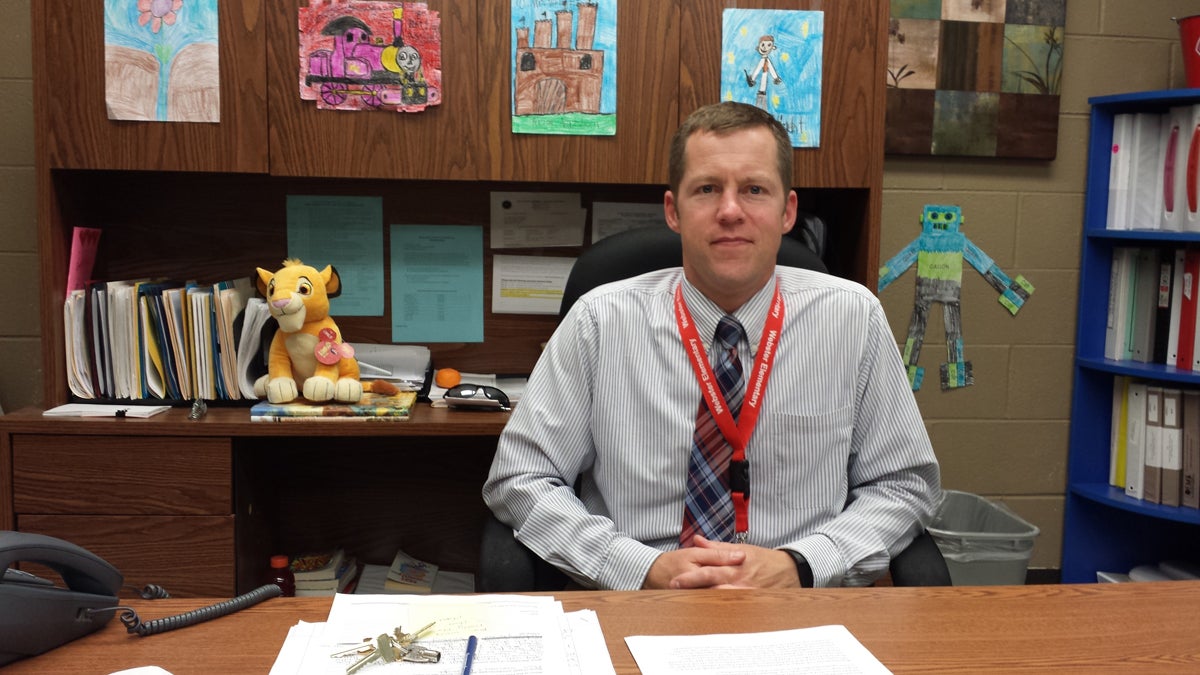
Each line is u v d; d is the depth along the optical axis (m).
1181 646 0.82
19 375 2.08
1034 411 2.41
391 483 2.17
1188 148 2.09
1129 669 0.77
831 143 1.83
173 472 1.69
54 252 1.74
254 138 1.73
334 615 0.87
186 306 1.79
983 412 2.40
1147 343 2.24
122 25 1.69
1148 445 2.19
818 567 1.16
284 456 2.13
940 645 0.82
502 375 2.12
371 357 2.00
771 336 1.30
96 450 1.67
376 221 2.06
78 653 0.79
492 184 2.07
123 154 1.71
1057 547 2.46
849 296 1.34
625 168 1.81
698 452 1.29
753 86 1.81
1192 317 2.12
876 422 1.34
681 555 1.14
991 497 2.43
